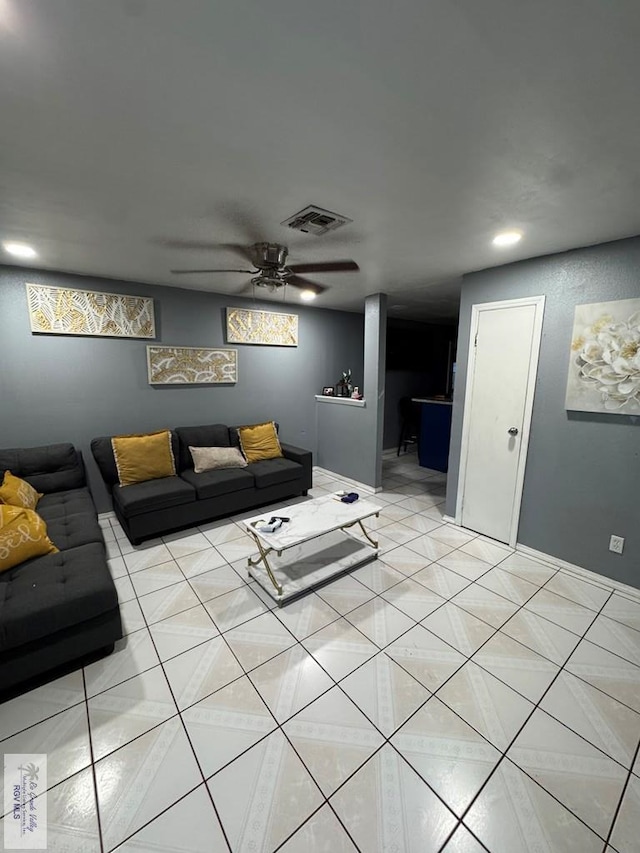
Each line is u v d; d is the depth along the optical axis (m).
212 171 1.52
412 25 0.86
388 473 5.19
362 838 1.14
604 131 1.24
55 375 3.16
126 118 1.19
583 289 2.41
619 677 1.72
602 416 2.39
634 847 1.11
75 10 0.81
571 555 2.61
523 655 1.85
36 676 1.70
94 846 1.12
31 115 1.17
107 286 3.34
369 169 1.50
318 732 1.46
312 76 1.02
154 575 2.54
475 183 1.60
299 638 1.96
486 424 3.03
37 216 1.96
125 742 1.42
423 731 1.47
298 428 4.97
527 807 1.22
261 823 1.17
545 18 0.84
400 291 3.93
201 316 3.93
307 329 4.88
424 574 2.58
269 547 2.44
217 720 1.51
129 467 3.21
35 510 2.62
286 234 2.24
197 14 0.83
